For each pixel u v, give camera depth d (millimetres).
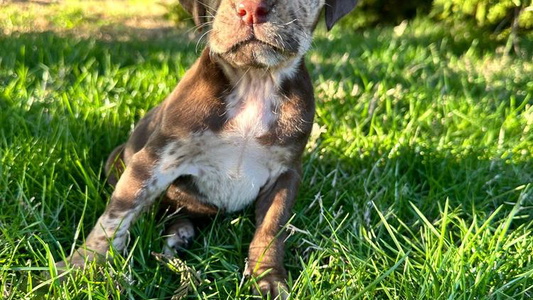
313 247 440
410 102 733
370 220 489
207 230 494
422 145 614
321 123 683
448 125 695
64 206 477
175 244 471
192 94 441
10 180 498
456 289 382
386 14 1503
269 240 448
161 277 413
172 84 769
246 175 464
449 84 858
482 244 429
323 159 597
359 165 592
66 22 1561
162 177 447
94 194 481
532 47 1119
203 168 461
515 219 519
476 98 805
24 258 427
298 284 404
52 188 483
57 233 454
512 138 653
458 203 530
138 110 690
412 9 1493
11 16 1563
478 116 718
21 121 591
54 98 682
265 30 396
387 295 389
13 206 459
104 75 818
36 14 1641
